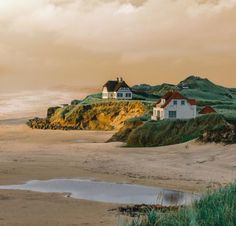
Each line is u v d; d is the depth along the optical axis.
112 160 55.12
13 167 49.16
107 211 28.41
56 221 25.55
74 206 30.05
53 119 127.31
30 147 71.94
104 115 119.44
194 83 176.00
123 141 80.25
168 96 94.75
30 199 32.31
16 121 145.25
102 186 38.59
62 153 62.78
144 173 45.78
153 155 58.56
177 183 40.22
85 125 118.75
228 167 48.19
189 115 93.81
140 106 117.69
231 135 60.59
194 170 47.06
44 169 48.12
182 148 61.72
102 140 87.50
